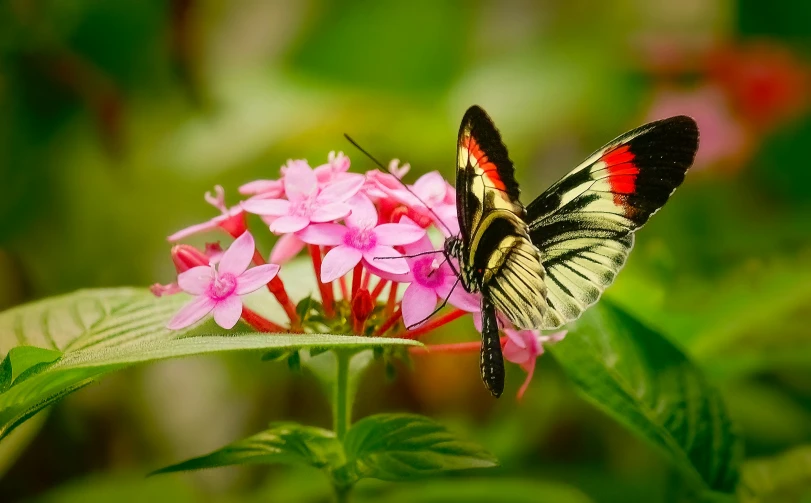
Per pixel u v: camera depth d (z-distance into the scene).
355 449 0.48
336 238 0.48
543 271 0.48
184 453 0.62
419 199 0.49
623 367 0.51
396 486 0.57
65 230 0.62
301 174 0.49
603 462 0.61
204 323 0.50
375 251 0.48
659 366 0.51
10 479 0.60
